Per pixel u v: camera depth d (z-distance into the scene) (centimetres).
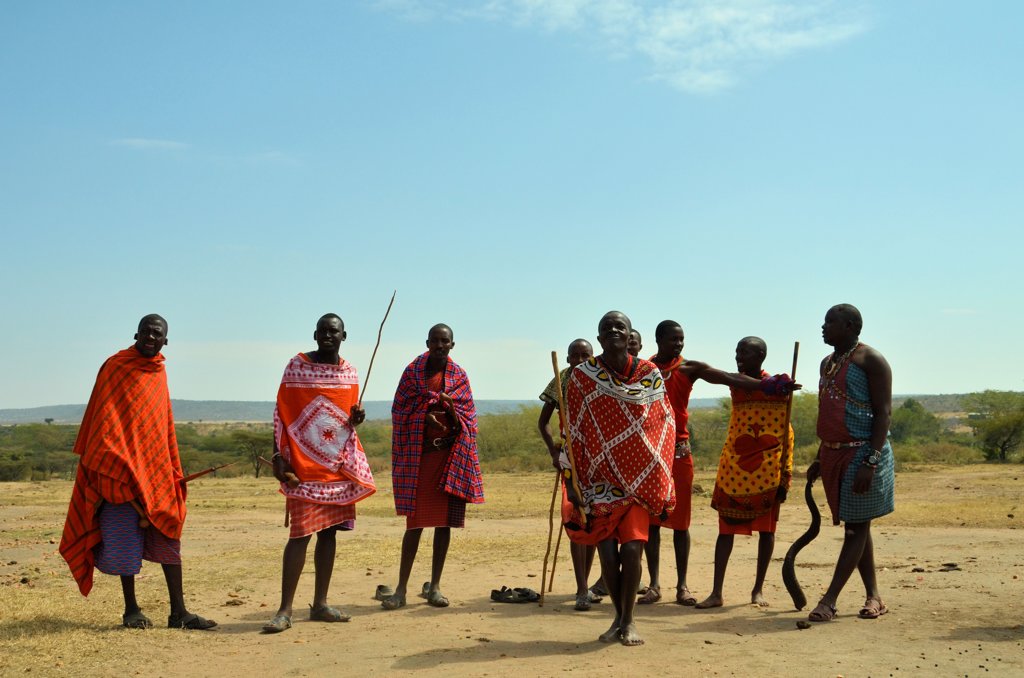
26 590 922
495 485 2981
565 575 1030
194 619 744
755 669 592
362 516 1892
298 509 752
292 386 776
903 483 2619
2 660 622
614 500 665
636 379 675
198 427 16625
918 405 8612
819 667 596
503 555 1192
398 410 852
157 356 770
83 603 841
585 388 679
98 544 742
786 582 784
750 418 825
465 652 650
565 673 586
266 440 5278
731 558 1159
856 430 753
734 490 816
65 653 643
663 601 853
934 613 758
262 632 724
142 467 738
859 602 819
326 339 779
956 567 1016
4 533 1533
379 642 686
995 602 801
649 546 859
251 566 1106
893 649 641
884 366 752
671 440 678
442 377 853
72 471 5203
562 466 706
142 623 735
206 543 1366
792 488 2556
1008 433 4334
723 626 727
